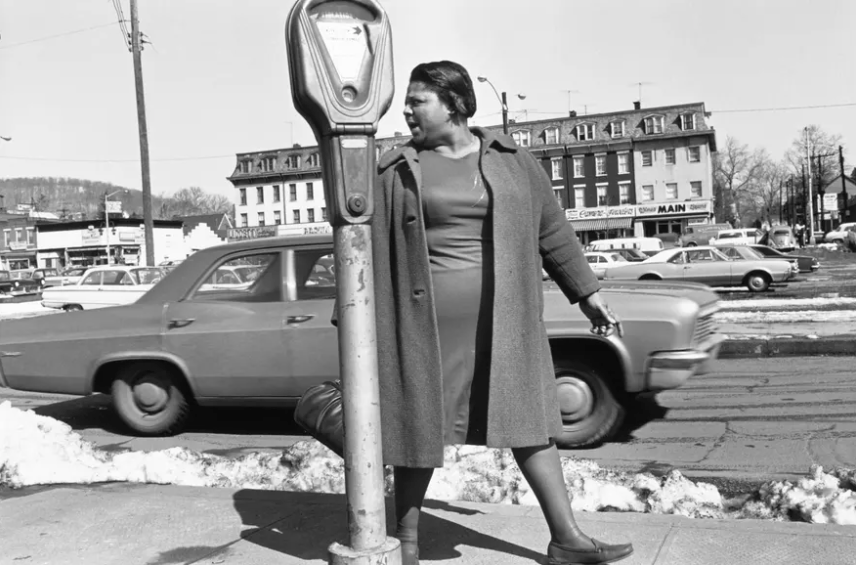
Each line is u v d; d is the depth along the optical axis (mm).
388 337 2822
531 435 2770
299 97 2514
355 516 2609
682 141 71938
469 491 4230
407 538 2943
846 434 6062
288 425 7031
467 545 3305
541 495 2936
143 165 29203
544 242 3004
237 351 6402
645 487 4246
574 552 2932
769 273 24984
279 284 6492
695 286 6527
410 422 2775
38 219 102875
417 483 2926
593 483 4203
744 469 5172
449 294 2797
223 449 6184
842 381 8320
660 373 5656
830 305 17328
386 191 2828
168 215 140875
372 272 2607
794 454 5527
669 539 3258
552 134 76500
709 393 7938
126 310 6719
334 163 2533
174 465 4988
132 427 6723
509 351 2766
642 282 6691
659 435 6203
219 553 3350
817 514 3801
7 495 4367
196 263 6707
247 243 6680
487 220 2814
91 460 5113
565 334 5660
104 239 85812
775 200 121812
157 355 6547
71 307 22000
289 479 4746
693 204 71000
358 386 2590
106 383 6891
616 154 73938
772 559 3023
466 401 2842
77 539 3576
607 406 5777
